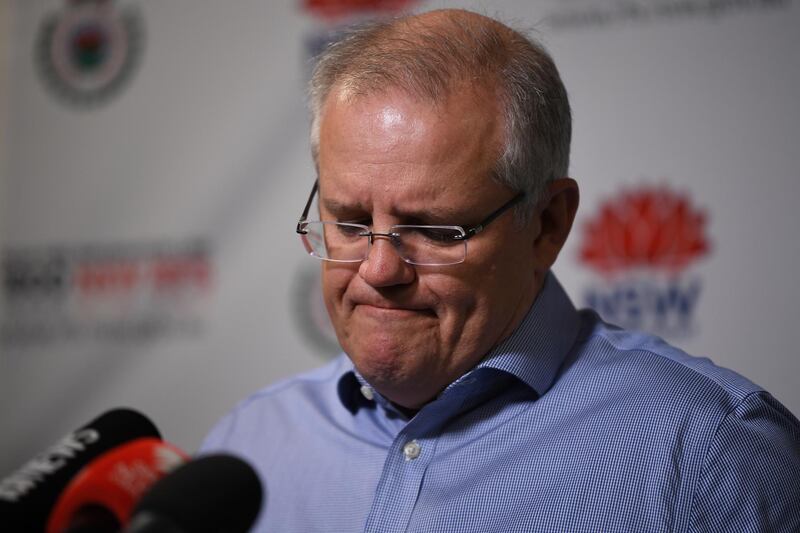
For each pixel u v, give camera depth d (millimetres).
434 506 2469
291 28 5785
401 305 2408
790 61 4789
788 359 4672
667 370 2588
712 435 2365
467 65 2432
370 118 2361
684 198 4898
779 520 2299
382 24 2646
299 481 2814
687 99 4934
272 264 5711
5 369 6148
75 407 6004
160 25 6035
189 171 5906
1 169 6254
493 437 2557
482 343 2482
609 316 4969
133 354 5922
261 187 5766
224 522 1390
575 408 2557
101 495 1434
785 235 4727
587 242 5027
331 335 5578
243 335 5719
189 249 5863
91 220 6078
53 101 6215
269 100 5793
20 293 6172
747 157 4816
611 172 5020
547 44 5121
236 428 3162
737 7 4895
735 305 4773
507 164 2422
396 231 2369
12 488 1542
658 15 5012
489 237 2420
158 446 1552
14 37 6324
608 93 5047
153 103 6020
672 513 2293
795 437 2555
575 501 2350
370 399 2814
